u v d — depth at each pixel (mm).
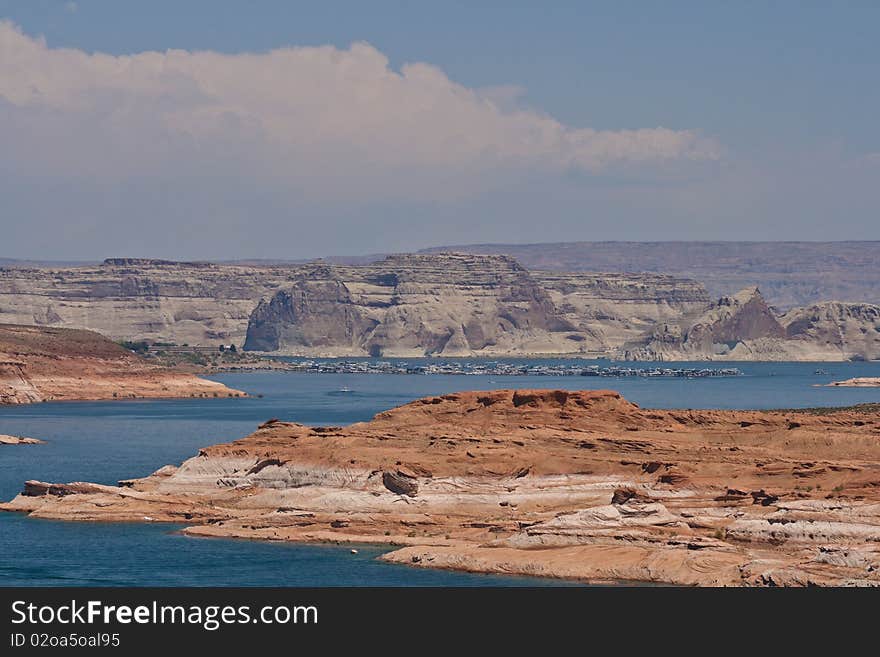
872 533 168250
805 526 170875
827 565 160250
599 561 167875
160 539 194875
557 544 176375
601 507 182875
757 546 171625
